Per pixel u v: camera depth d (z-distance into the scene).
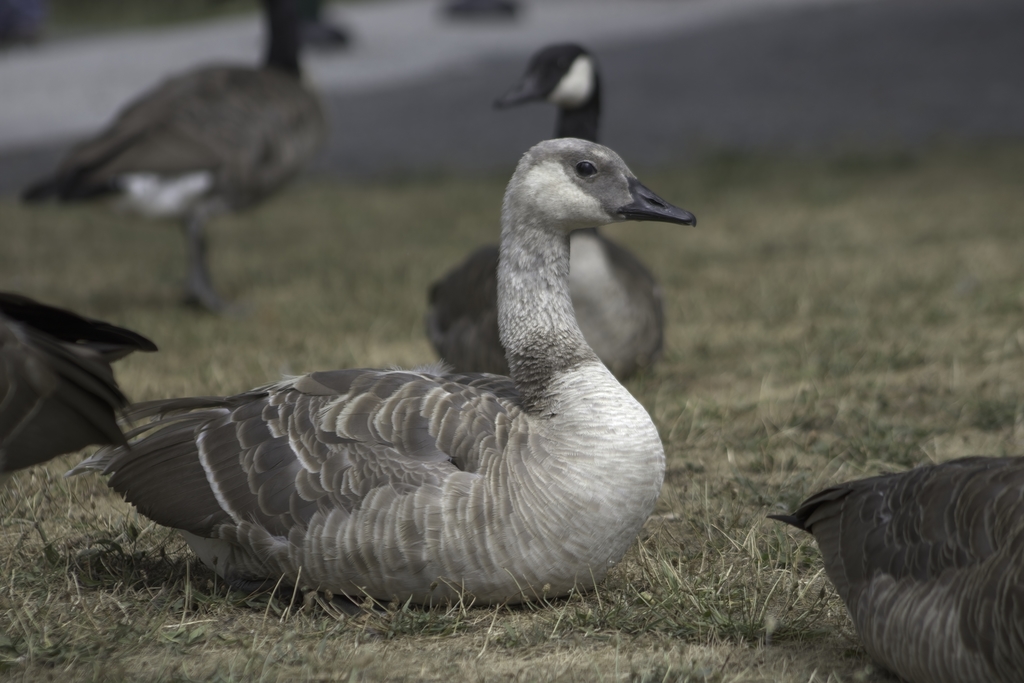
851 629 5.94
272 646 5.69
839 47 37.66
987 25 40.12
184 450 6.18
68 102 30.58
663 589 6.28
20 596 6.23
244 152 14.36
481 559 5.76
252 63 34.41
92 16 47.94
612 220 6.58
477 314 9.98
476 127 29.31
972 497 4.81
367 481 5.79
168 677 5.29
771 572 6.65
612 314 10.13
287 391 6.35
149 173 13.80
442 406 6.05
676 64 35.78
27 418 5.28
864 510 5.32
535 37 40.66
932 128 27.56
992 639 4.46
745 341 12.38
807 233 18.52
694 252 17.53
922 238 17.47
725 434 9.22
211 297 14.63
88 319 5.87
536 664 5.52
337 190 24.25
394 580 5.84
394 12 48.03
